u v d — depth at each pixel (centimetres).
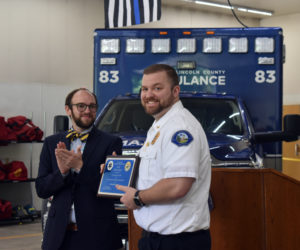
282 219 323
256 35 620
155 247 215
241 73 620
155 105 222
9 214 830
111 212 288
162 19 1191
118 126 525
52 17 986
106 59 627
